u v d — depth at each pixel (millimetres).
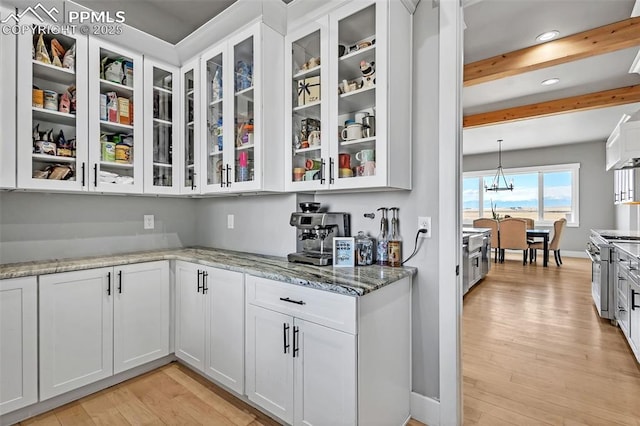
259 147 1960
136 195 2533
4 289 1671
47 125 2006
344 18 1774
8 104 1761
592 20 2650
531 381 2137
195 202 3025
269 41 1999
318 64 1906
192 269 2219
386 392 1576
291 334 1603
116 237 2488
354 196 2043
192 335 2217
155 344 2273
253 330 1796
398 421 1685
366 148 1763
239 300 1885
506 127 5855
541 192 7824
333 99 1805
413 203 1812
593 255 3748
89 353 1960
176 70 2521
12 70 1773
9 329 1687
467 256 4066
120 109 2213
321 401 1481
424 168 1775
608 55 3209
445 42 1685
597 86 4004
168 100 2508
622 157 3908
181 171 2516
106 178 2145
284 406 1639
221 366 2004
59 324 1847
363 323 1394
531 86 4000
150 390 2037
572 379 2156
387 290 1574
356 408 1361
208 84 2346
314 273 1666
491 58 3273
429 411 1748
